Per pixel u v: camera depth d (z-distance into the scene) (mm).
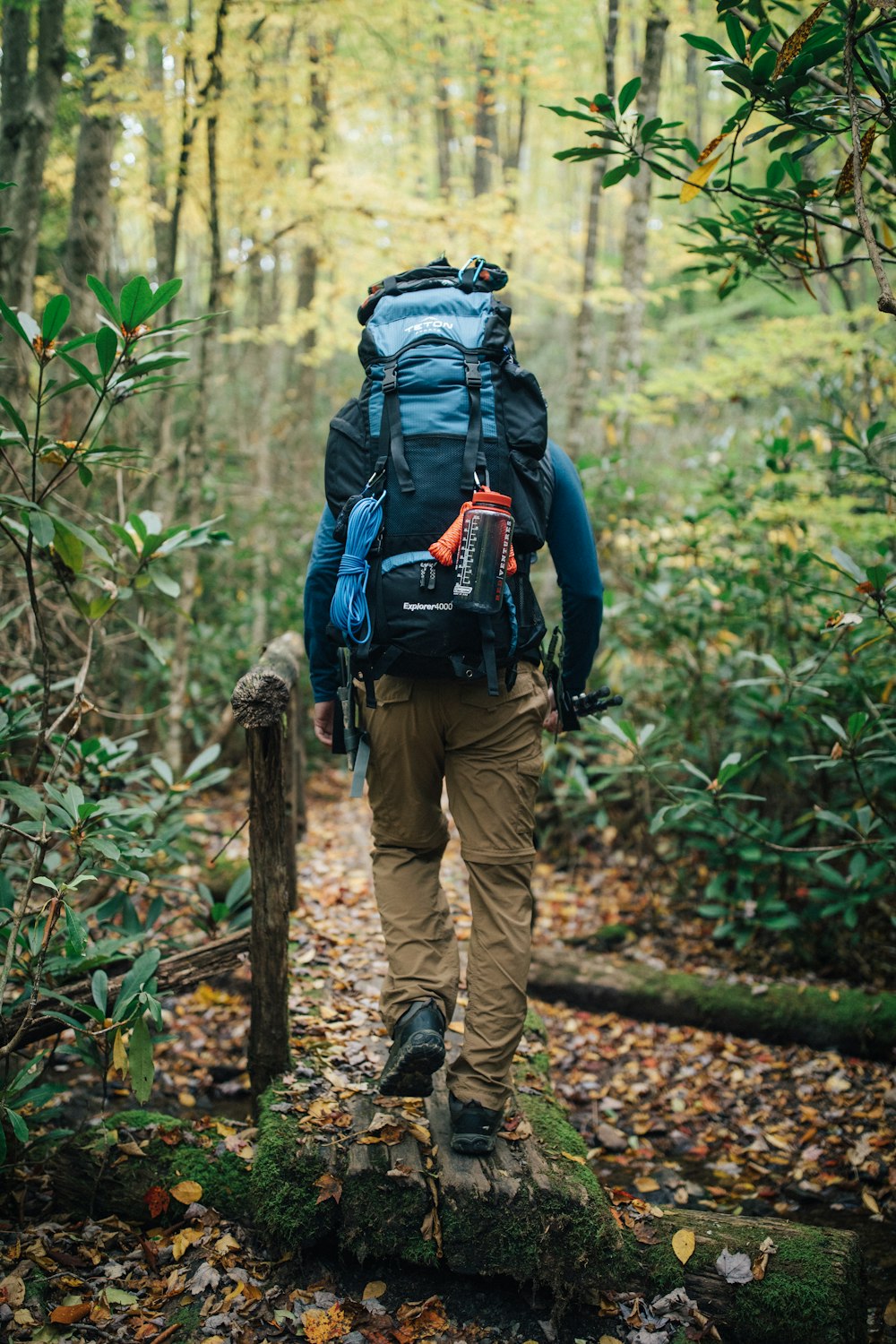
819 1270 2125
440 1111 2350
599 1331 2059
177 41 4906
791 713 3980
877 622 3451
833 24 2150
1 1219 2318
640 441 8227
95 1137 2434
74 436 4590
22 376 4156
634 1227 2238
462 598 1879
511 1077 2184
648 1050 3678
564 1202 2092
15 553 3869
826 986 3959
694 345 11883
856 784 3994
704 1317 2076
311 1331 1997
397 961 2143
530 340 15344
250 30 5711
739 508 4516
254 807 2383
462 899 4047
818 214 2568
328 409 11805
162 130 6324
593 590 2174
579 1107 3363
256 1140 2410
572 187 14000
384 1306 2088
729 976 4023
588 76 7273
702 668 4660
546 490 2066
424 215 5887
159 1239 2262
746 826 4070
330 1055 2629
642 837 4758
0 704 2807
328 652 2201
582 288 6965
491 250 6121
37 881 2211
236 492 7289
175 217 5246
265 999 2500
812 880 4203
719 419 8703
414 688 2059
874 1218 2773
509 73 6852
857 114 2016
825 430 4371
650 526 4746
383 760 2139
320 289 6910
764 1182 2973
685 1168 3053
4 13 4270
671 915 4582
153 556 2764
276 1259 2186
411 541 1937
